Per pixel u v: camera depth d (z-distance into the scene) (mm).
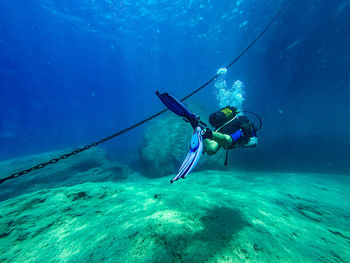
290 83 22812
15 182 8273
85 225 2268
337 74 17906
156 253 1587
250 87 32594
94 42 37375
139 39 32781
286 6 11930
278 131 25547
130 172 11430
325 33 12586
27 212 2676
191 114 2195
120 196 3297
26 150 42844
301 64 17703
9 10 27125
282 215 2645
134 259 1533
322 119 36125
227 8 17875
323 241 2018
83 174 9461
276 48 16906
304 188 4336
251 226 2166
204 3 18953
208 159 9656
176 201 2830
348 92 22578
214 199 3105
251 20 16516
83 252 1710
